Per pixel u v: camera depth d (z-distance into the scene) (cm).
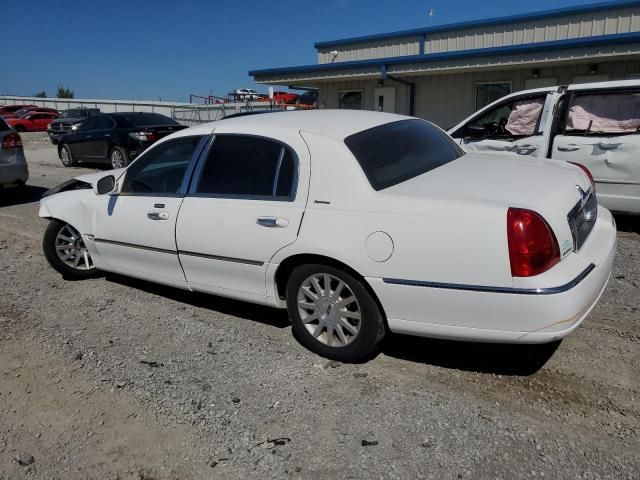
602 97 660
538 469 257
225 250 389
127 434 296
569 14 1322
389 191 332
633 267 524
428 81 1539
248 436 290
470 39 1534
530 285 287
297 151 361
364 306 339
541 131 693
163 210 426
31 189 1123
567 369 342
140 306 471
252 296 393
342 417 304
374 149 361
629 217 728
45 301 488
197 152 417
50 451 285
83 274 542
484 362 357
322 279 358
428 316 317
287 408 314
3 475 269
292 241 352
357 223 328
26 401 330
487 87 1437
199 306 467
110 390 338
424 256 308
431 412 304
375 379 341
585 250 333
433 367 354
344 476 259
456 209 304
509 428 288
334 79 1666
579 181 362
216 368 361
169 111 4362
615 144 638
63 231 534
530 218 291
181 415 310
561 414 298
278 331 414
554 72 1314
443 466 262
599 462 260
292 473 262
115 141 1341
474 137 758
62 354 386
